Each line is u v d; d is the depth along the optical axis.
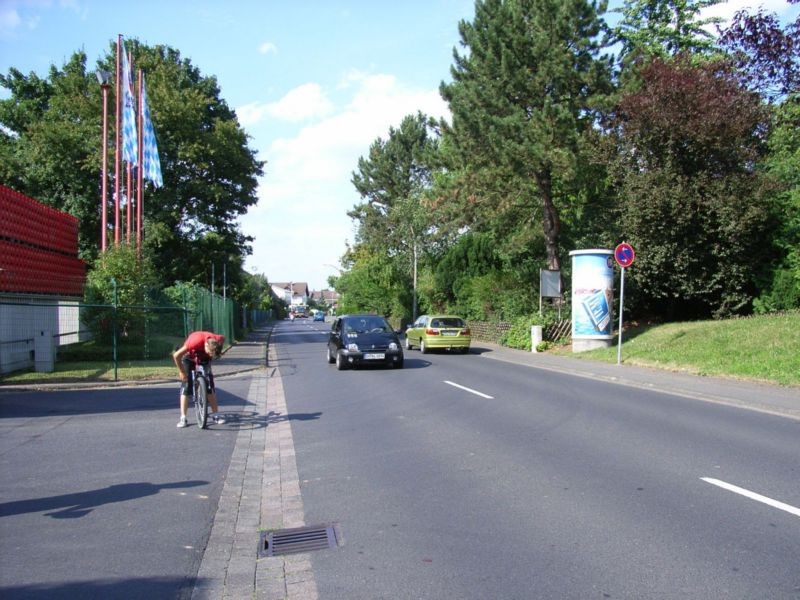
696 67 20.91
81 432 9.39
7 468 7.26
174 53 43.47
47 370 16.75
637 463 7.10
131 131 23.33
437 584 4.13
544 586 4.05
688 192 19.53
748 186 19.14
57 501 6.05
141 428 9.73
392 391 13.49
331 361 20.67
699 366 15.48
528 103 24.03
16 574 4.38
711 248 20.23
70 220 24.86
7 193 19.11
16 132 41.66
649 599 3.84
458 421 9.84
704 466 6.94
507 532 5.02
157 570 4.47
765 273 20.23
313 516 5.57
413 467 7.11
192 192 38.25
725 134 19.28
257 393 13.87
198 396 9.77
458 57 25.52
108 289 20.94
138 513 5.71
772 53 13.91
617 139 21.61
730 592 3.91
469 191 25.16
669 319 23.50
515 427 9.30
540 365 19.25
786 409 10.44
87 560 4.64
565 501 5.78
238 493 6.36
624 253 17.59
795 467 6.88
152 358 20.84
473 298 33.53
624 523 5.16
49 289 20.05
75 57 42.28
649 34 32.38
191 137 37.22
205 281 44.38
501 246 28.72
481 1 24.50
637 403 11.58
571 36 22.92
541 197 25.91
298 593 4.07
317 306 177.50
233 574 4.41
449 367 18.86
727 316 21.20
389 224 62.03
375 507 5.75
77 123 36.50
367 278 54.94
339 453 7.90
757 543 4.69
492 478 6.58
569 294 26.05
